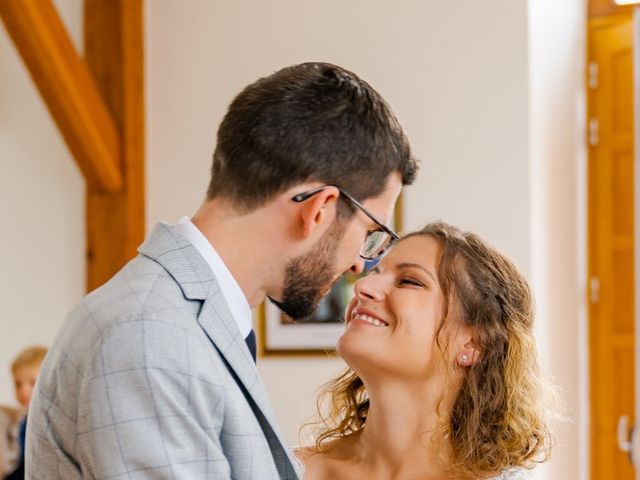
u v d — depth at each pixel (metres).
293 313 1.66
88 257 4.90
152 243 1.59
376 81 4.50
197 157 4.88
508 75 4.25
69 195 5.23
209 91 4.87
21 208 5.31
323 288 1.65
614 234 4.61
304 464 2.28
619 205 4.60
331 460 2.28
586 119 4.70
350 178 1.60
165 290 1.52
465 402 2.19
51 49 4.52
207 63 4.88
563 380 4.39
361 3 4.55
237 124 1.60
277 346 4.58
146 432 1.42
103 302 1.51
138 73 4.94
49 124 5.27
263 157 1.57
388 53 4.48
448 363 2.17
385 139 1.63
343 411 2.43
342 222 1.62
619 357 4.59
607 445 4.59
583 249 4.68
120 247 4.86
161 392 1.43
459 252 2.23
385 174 1.64
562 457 4.36
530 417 2.22
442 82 4.37
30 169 5.29
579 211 4.67
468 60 4.33
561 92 4.52
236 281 1.60
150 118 4.97
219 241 1.59
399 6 4.47
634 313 4.56
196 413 1.46
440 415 2.16
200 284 1.55
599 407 4.62
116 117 4.87
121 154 4.86
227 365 1.55
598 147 4.67
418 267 2.20
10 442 4.34
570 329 4.52
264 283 1.62
